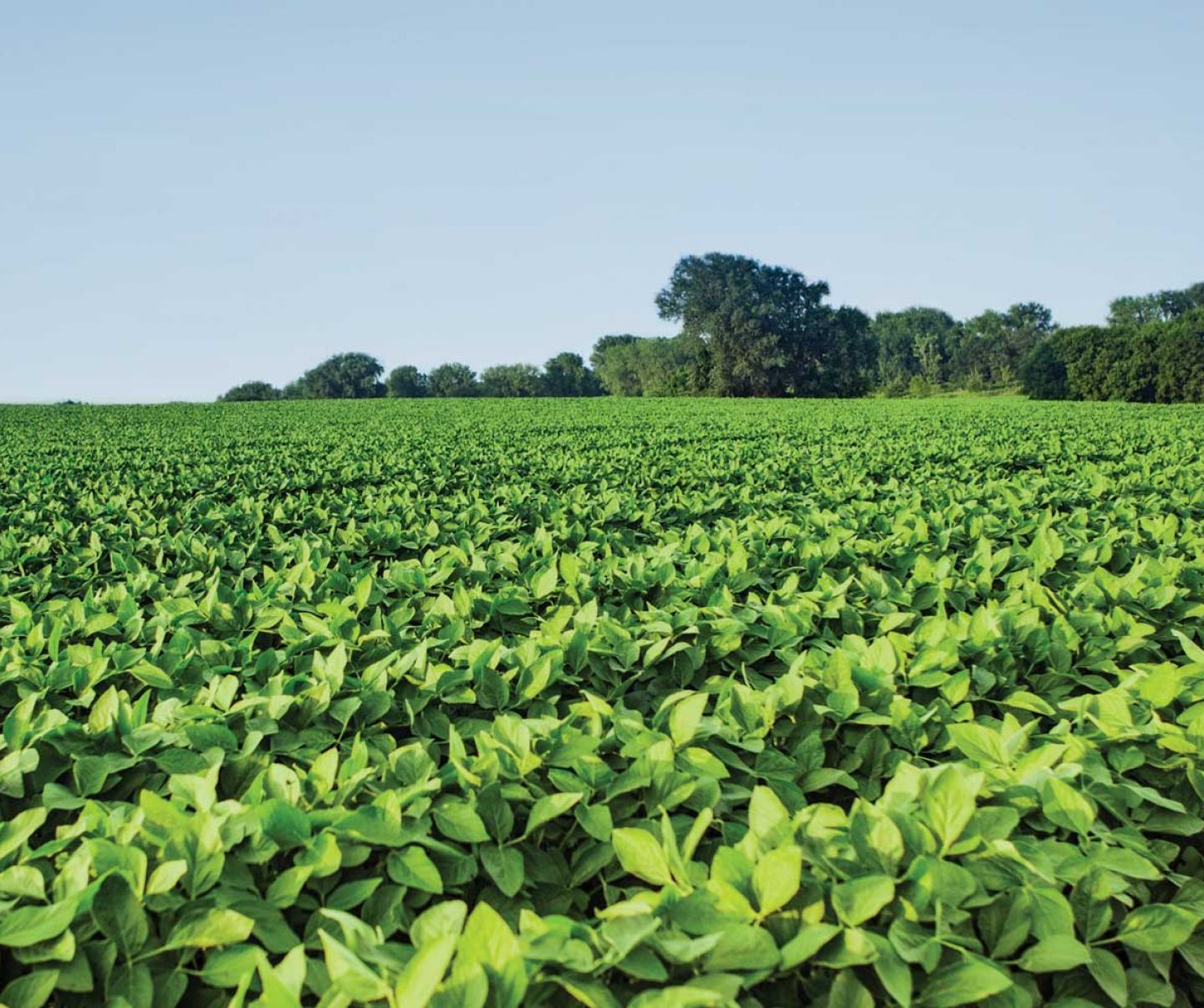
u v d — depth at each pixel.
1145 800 2.66
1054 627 3.90
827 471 12.86
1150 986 2.10
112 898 1.94
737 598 5.22
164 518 7.79
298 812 2.19
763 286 92.38
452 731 2.63
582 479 11.66
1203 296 118.44
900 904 1.99
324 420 37.66
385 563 6.59
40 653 3.84
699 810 2.49
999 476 13.04
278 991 1.58
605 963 1.70
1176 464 13.63
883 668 3.42
